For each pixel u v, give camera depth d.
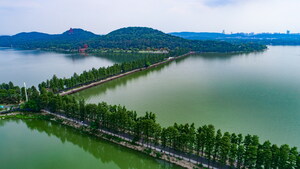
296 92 163.62
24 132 112.56
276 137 99.12
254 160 70.31
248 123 113.06
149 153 86.25
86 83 196.25
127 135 99.81
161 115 124.56
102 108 104.69
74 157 90.31
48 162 86.44
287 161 70.50
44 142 102.69
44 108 135.62
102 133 102.81
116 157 89.50
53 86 168.38
